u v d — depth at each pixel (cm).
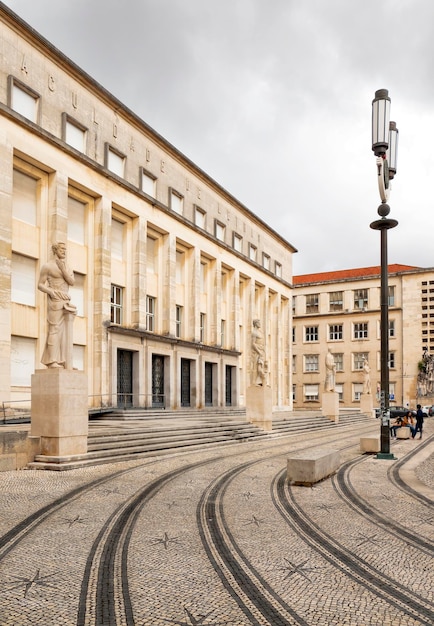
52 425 1456
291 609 552
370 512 1005
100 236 2855
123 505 1024
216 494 1145
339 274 7525
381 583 634
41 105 2480
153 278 3434
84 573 648
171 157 3575
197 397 3728
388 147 1689
